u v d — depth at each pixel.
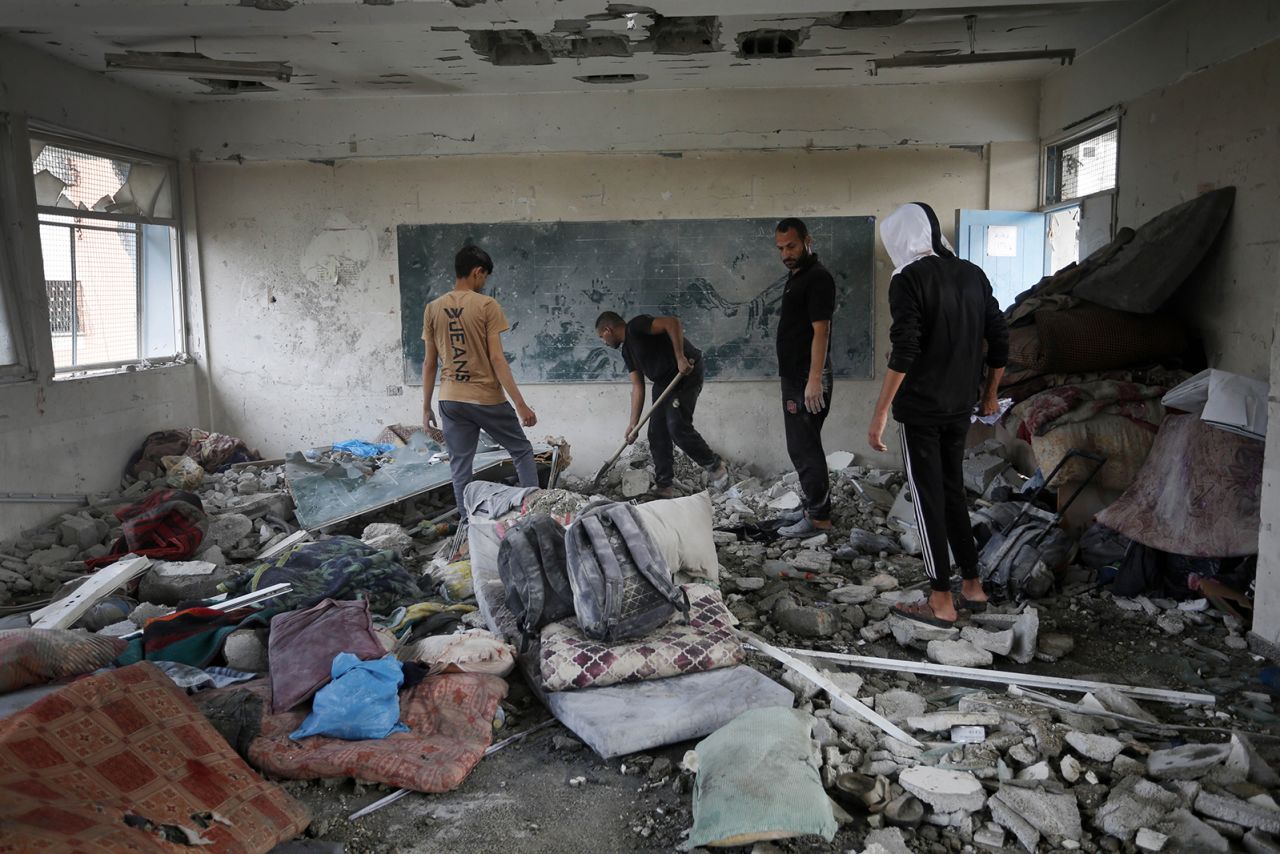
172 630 3.29
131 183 6.57
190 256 7.06
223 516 5.24
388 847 2.35
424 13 4.30
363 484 5.64
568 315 7.03
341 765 2.61
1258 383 4.01
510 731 2.96
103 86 6.07
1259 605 3.43
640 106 6.83
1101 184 6.06
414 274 7.05
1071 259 6.50
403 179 7.00
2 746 2.11
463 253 4.74
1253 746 2.59
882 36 5.59
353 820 2.46
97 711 2.35
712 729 2.81
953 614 3.65
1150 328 4.90
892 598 4.04
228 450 6.68
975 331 3.51
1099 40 5.74
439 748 2.72
